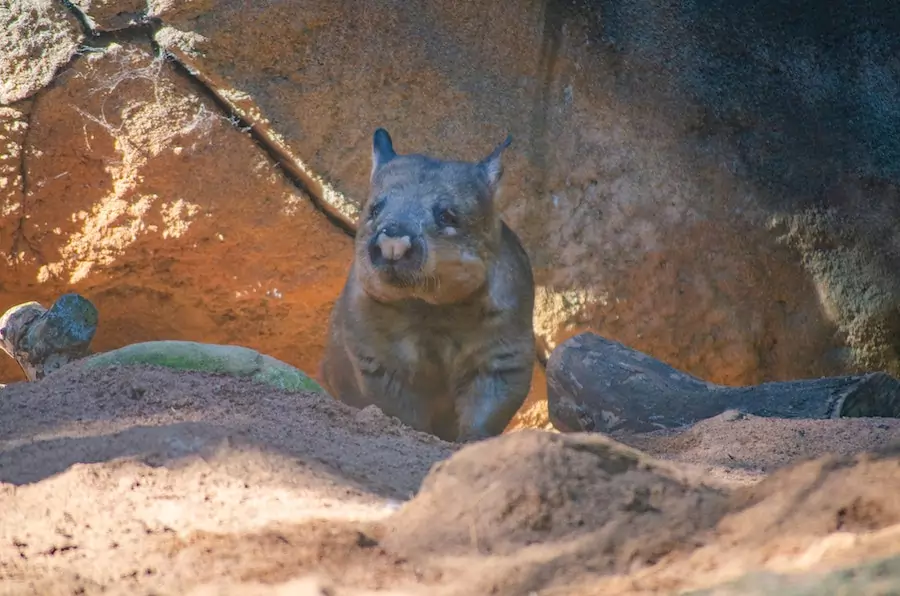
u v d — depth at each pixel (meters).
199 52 13.02
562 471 4.68
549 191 14.00
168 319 13.86
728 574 3.87
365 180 13.52
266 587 3.97
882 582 3.48
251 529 4.57
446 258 8.69
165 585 4.04
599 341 9.98
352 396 9.90
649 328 13.99
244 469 5.30
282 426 6.47
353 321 9.30
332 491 5.18
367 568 4.22
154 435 5.63
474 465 4.77
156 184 13.15
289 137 13.29
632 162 14.09
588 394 9.62
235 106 13.20
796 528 4.21
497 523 4.49
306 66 13.38
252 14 13.11
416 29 13.75
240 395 7.20
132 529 4.59
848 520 4.19
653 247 13.98
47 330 10.75
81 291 13.45
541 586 4.05
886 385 9.26
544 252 13.94
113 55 12.99
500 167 9.31
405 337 9.23
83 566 4.21
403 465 6.03
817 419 7.96
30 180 13.00
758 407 9.04
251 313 13.93
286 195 13.38
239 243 13.41
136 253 13.28
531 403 14.02
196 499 4.93
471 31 13.99
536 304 13.84
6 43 12.86
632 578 3.99
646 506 4.60
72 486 4.97
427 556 4.34
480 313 9.10
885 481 4.33
